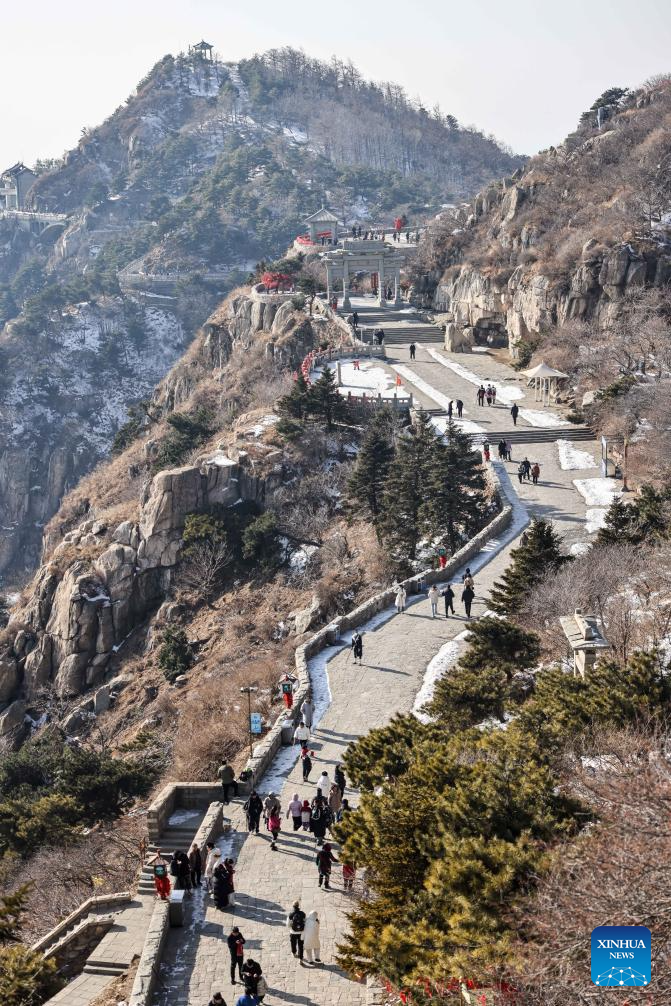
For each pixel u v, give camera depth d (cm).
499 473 7075
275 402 9394
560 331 9306
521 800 2202
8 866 4122
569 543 5672
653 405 7212
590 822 2167
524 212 11719
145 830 3994
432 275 12488
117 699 7256
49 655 8112
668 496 5191
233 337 13262
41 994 2655
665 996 1538
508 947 1789
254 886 2900
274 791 3459
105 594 8038
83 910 3098
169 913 2702
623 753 2386
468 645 4606
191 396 12369
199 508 8094
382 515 6725
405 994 2048
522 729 2648
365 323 11481
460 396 8762
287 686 4062
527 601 4153
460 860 2019
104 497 10819
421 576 5466
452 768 2458
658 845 1667
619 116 12900
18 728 7969
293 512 7831
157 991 2455
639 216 10025
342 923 2700
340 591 6712
